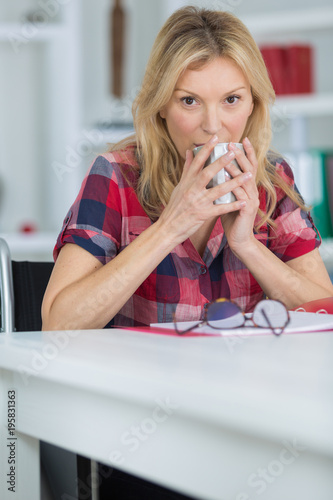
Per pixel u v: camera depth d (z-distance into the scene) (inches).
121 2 134.2
